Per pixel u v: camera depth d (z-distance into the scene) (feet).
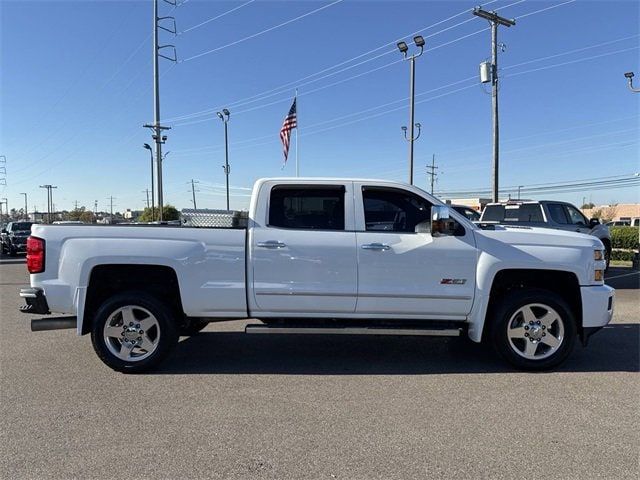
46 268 18.10
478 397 15.64
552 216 42.91
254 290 18.08
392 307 18.15
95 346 18.12
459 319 18.35
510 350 18.10
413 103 90.58
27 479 10.89
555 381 17.13
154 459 11.76
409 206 18.74
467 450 12.15
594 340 22.90
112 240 18.10
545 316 18.13
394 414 14.33
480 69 75.92
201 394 16.05
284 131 74.54
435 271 18.01
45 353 21.07
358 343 22.49
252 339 23.35
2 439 12.83
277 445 12.44
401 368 18.72
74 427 13.55
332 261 18.02
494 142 76.69
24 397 15.81
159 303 18.16
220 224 19.90
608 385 16.70
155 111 122.01
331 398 15.61
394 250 17.97
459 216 18.45
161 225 18.93
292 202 18.61
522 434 13.00
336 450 12.17
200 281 18.11
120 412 14.57
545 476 10.95
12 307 33.60
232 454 11.99
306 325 18.48
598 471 11.16
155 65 121.39
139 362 18.04
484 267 17.97
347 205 18.48
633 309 30.96
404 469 11.27
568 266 17.97
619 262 68.39
